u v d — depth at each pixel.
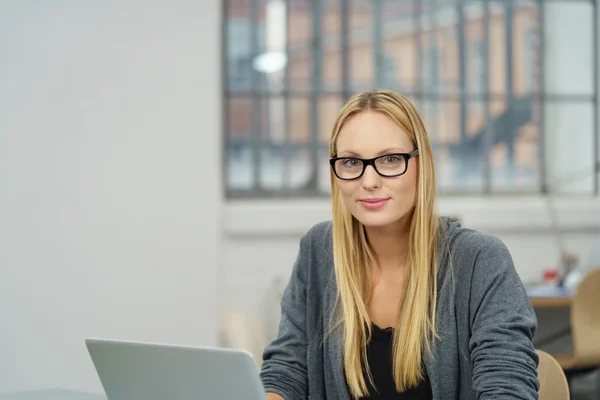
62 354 4.27
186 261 4.41
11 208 4.23
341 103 6.18
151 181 4.38
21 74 4.24
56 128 4.28
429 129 6.29
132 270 4.35
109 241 4.32
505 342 1.58
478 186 6.36
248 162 6.09
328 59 6.16
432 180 1.71
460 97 6.33
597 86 6.46
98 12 4.31
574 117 6.46
